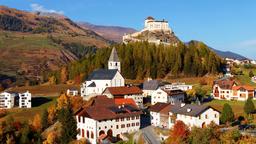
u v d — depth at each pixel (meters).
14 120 185.25
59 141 145.00
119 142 135.00
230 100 199.25
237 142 106.56
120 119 143.12
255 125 136.75
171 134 124.38
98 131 137.12
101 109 143.62
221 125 140.12
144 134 136.88
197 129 112.75
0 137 155.62
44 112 169.88
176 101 190.00
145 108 179.88
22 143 152.00
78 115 147.25
